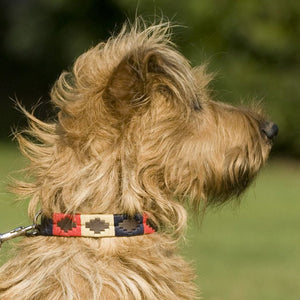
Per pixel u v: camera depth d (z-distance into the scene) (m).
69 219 7.02
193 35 31.53
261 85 31.52
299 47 31.36
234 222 21.55
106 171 7.15
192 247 17.81
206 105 8.02
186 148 7.59
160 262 7.18
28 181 7.68
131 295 6.80
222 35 31.59
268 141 8.20
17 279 6.98
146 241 7.20
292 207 24.08
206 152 7.72
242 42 31.67
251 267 15.74
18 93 45.97
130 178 7.20
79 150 7.20
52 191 7.15
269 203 24.77
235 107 8.29
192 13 31.22
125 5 31.78
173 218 7.54
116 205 7.13
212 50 31.48
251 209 23.75
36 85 46.00
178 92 7.46
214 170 7.77
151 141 7.36
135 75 7.11
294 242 18.62
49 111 9.49
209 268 15.61
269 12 31.34
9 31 46.50
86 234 6.98
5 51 47.25
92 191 7.09
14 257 7.33
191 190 7.72
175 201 7.67
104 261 6.92
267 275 15.02
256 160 8.02
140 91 7.17
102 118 7.17
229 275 14.98
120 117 7.14
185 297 7.45
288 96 31.73
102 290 6.73
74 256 6.88
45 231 7.11
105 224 7.03
